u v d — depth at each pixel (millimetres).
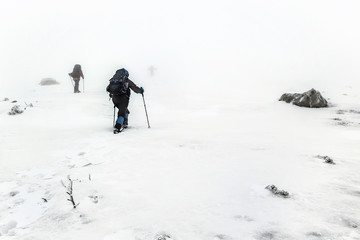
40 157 4559
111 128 7027
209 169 3730
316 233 2119
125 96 6609
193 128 6801
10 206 2980
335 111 9086
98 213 2617
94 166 4066
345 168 3596
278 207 2568
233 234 2176
